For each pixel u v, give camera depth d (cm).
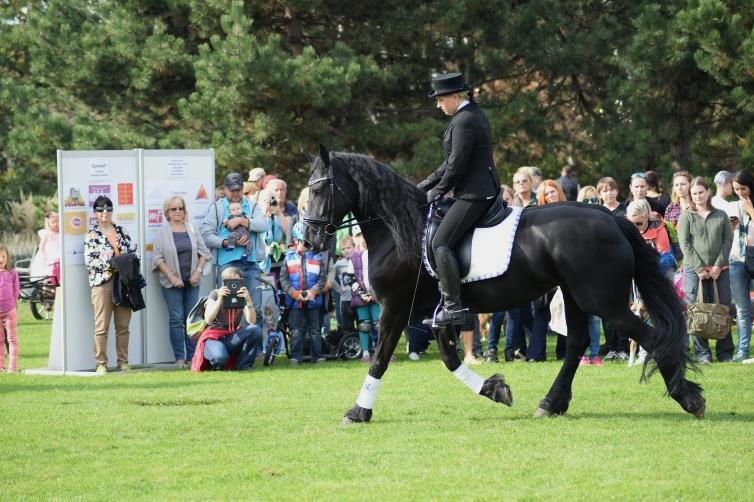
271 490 818
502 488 802
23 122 2875
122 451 976
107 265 1577
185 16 2731
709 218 1534
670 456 888
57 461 940
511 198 1689
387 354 1095
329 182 1079
